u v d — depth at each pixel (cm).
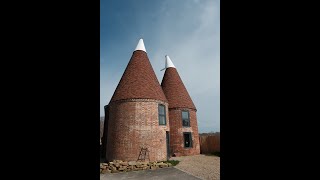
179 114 2098
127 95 1716
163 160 1669
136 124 1658
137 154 1605
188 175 1124
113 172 1284
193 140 2138
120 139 1652
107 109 2002
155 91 1798
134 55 1948
